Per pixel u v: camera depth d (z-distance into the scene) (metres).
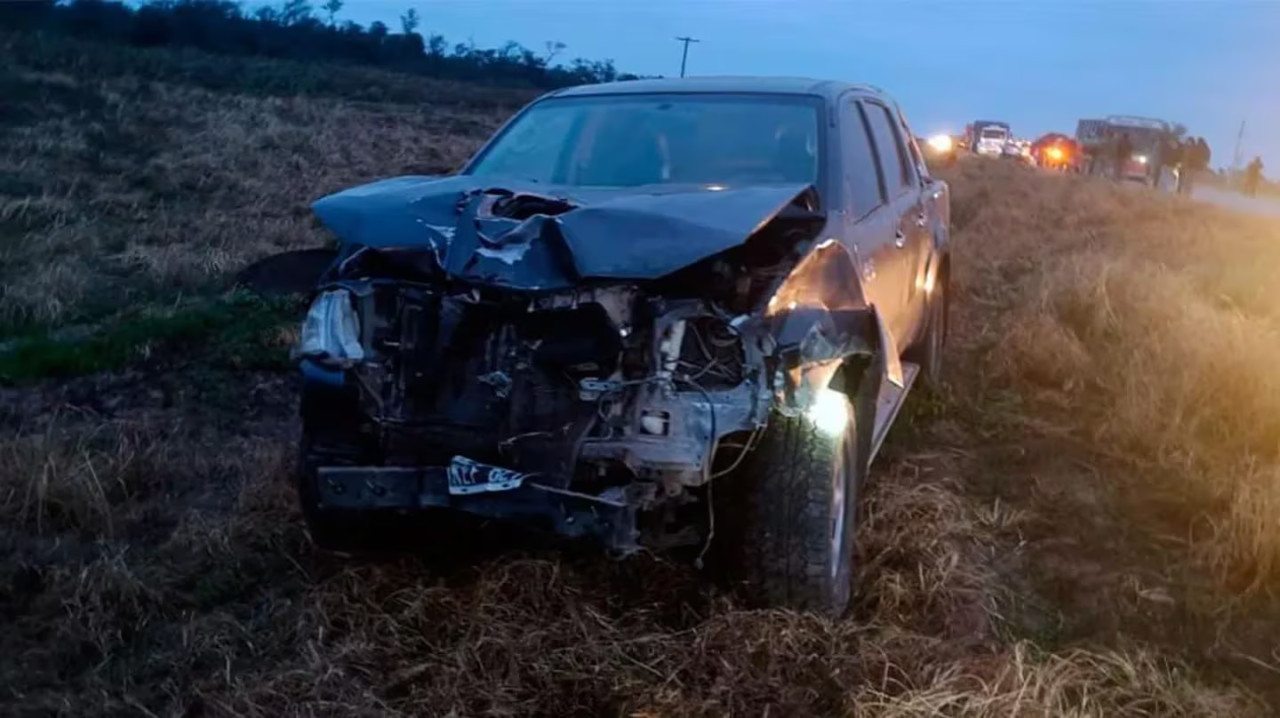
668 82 5.44
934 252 6.59
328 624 3.82
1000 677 3.49
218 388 6.48
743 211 3.78
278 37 38.22
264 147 17.48
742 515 3.83
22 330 7.83
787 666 3.58
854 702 3.37
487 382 3.67
